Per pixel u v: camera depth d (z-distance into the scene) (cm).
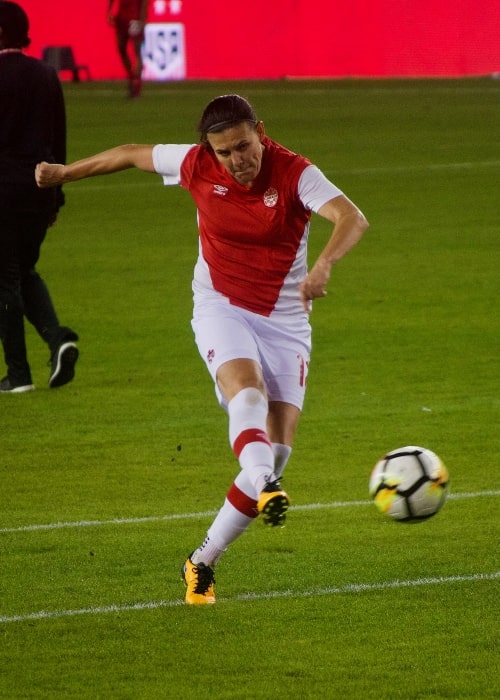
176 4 12588
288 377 1705
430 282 4072
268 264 1680
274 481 1508
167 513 2098
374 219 5166
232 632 1594
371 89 10844
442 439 2505
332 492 2198
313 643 1556
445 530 1992
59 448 2489
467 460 2369
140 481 2275
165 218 5350
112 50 12644
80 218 5375
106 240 4878
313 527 2020
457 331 3456
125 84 11781
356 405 2766
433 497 1702
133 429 2619
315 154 6938
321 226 5103
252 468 1537
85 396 2884
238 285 1698
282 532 1995
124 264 4438
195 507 2128
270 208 1636
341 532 1992
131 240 4872
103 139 7200
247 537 1977
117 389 2942
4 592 1748
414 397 2823
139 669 1487
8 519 2073
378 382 2956
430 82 11562
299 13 12544
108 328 3572
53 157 2842
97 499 2177
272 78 12631
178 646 1552
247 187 1638
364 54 12556
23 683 1451
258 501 1509
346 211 1589
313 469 2331
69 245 4794
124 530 2012
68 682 1452
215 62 12656
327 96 10175
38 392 2922
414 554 1883
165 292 4016
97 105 9438
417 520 1711
